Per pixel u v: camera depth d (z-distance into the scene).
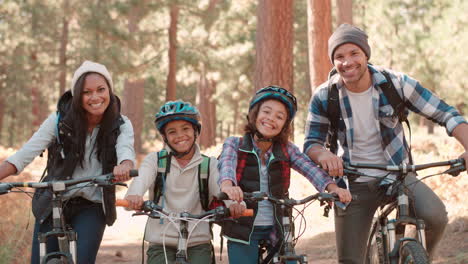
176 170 4.12
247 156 4.12
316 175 4.10
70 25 33.31
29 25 31.44
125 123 4.27
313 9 14.91
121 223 11.66
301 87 35.66
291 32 13.72
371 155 4.51
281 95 4.06
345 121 4.46
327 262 7.32
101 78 4.15
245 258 4.05
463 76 20.69
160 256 4.00
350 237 4.57
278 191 4.09
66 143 4.15
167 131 4.07
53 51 34.44
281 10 13.55
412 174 4.53
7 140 42.12
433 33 22.47
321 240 8.63
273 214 4.05
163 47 27.05
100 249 9.21
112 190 4.16
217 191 4.12
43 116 38.94
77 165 4.23
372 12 28.03
